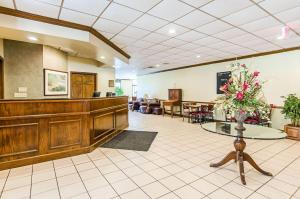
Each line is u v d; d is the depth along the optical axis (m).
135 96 14.16
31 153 2.98
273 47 5.36
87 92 7.34
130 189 2.30
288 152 3.73
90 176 2.63
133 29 3.93
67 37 3.58
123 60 6.20
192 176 2.67
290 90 5.41
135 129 6.04
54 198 2.08
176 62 7.99
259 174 2.77
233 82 2.71
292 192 2.27
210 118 7.53
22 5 2.88
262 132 2.95
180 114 9.38
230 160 3.06
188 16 3.27
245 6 2.89
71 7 2.94
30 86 4.61
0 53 4.11
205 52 6.01
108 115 4.62
